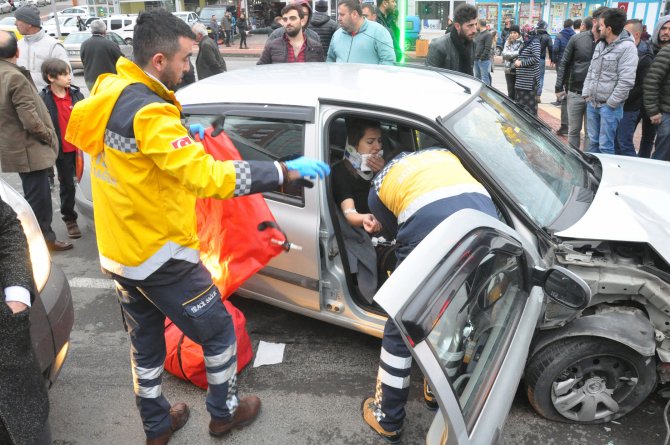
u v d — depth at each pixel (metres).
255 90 3.18
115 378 3.09
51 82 4.69
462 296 1.63
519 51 8.57
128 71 1.96
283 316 3.63
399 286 1.48
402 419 2.50
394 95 2.85
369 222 2.76
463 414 1.57
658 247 2.38
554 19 20.36
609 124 6.11
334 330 3.48
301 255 2.94
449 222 1.72
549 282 2.12
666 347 2.48
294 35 5.76
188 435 2.66
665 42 6.16
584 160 3.31
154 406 2.45
